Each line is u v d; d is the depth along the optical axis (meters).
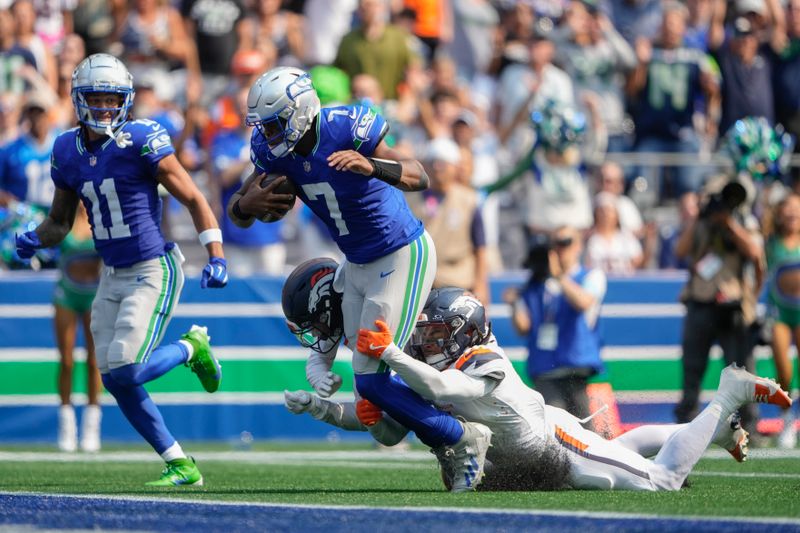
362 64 40.78
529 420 18.50
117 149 20.73
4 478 23.16
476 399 18.44
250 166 37.00
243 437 35.75
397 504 16.59
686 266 39.47
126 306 20.94
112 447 33.41
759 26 41.34
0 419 35.25
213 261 20.89
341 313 19.25
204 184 40.50
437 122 39.78
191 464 21.34
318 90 38.06
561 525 14.02
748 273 32.44
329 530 13.84
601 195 38.69
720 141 41.22
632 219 39.34
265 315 36.03
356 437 36.38
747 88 41.00
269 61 42.44
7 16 40.97
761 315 37.28
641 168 40.34
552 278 32.06
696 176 40.34
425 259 18.66
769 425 35.22
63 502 17.28
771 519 14.52
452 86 41.09
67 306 32.34
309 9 45.34
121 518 15.19
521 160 39.38
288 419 36.03
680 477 18.69
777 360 34.28
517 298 32.38
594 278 31.98
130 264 21.05
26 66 40.56
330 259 19.59
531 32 43.69
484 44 46.31
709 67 41.84
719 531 13.44
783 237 34.31
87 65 20.53
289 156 18.19
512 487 18.97
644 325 37.41
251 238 37.44
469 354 18.42
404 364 17.55
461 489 18.41
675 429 19.83
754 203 37.66
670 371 37.41
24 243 21.78
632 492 18.17
